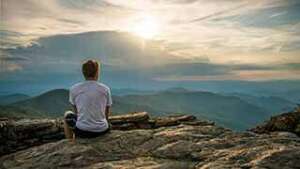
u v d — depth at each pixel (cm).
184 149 301
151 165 271
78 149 309
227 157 268
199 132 357
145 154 302
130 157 295
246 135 340
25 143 416
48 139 428
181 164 269
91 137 339
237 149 288
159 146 317
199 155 285
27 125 425
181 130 366
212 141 316
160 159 289
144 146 321
